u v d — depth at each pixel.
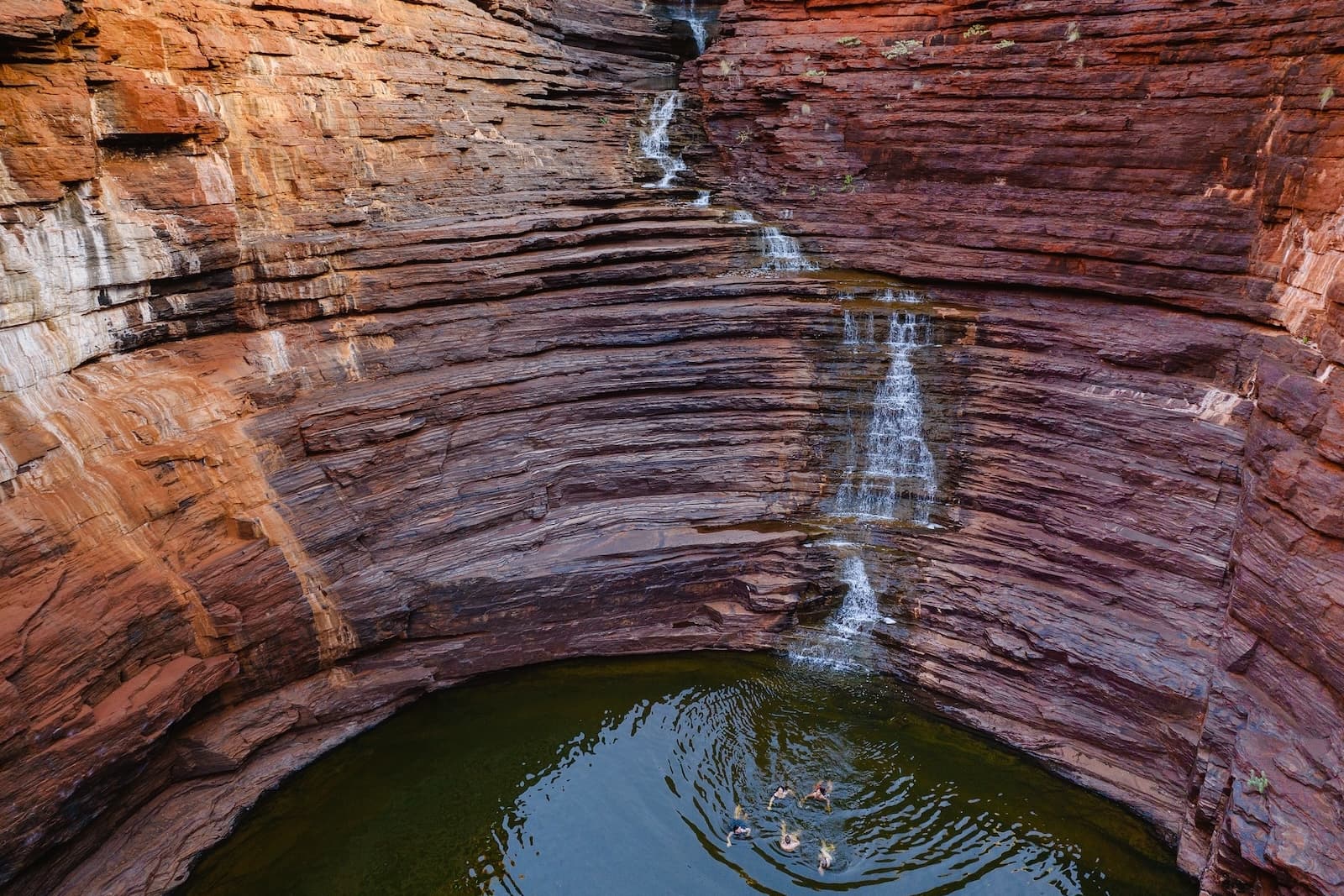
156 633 13.73
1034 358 19.52
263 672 15.45
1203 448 16.83
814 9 24.52
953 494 19.50
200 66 16.27
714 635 18.94
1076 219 20.41
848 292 21.81
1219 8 18.19
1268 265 17.70
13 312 13.55
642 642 18.89
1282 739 12.95
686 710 17.36
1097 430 18.22
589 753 16.30
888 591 18.59
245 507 15.73
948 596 18.09
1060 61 20.31
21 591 12.16
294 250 17.55
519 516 19.00
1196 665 15.23
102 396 14.83
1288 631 13.46
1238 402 16.97
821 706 17.47
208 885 13.58
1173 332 18.34
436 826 14.75
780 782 15.65
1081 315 19.84
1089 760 15.77
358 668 17.02
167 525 14.54
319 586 16.20
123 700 12.94
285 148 17.70
